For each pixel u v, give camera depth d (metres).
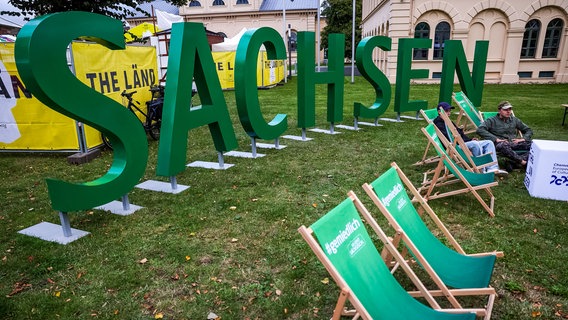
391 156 7.30
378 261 2.51
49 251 3.96
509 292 3.21
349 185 5.77
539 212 4.75
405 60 10.34
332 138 8.88
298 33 8.14
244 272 3.55
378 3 30.08
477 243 4.02
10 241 4.20
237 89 6.87
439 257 3.05
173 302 3.15
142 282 3.42
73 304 3.13
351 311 2.89
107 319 2.96
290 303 3.11
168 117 5.50
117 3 11.50
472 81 11.65
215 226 4.48
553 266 3.56
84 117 4.19
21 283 3.43
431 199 5.18
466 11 22.16
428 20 22.70
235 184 5.91
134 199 5.36
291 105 14.78
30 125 7.61
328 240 2.17
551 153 5.01
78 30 4.05
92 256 3.85
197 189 5.71
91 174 6.64
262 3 52.19
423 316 2.35
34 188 5.94
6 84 7.40
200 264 3.70
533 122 10.41
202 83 6.20
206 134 9.76
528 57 23.05
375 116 9.98
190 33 5.68
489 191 4.82
